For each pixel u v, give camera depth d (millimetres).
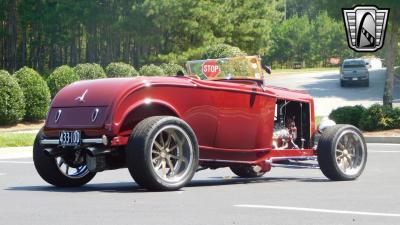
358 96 49469
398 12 28844
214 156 11180
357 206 8547
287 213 7891
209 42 64062
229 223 7195
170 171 10344
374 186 11172
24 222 7355
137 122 10398
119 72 40375
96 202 8977
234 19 67375
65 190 10852
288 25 119312
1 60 77938
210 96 10977
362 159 12508
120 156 10609
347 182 11945
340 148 12281
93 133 10219
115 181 13078
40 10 71375
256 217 7594
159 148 10188
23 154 21750
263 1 69875
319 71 88062
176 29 64375
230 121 11250
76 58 75875
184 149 10414
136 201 9047
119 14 66688
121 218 7566
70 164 10922
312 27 118500
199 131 10906
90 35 70438
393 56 29469
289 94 12258
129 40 71375
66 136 10422
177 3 62125
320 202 8945
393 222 7270
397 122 26953
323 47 118500
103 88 10367
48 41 71938
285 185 11398
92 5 66688
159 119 10086
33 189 11164
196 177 13836
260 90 11656
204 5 64188
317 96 50094
